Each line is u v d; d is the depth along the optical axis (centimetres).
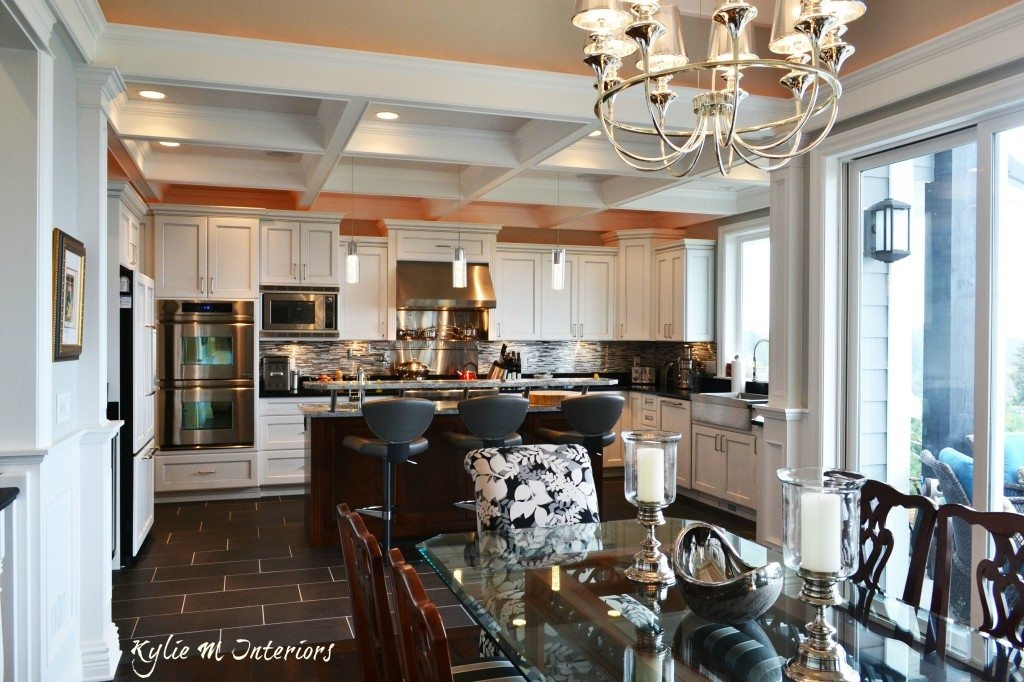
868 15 367
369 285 736
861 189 393
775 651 178
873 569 244
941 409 345
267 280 685
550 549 266
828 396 398
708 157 504
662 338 784
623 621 198
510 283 791
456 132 500
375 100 367
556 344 845
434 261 754
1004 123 307
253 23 341
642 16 195
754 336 715
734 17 184
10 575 254
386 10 358
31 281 261
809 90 399
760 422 573
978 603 314
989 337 313
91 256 319
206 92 419
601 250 816
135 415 470
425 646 128
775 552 265
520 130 501
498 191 654
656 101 234
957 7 320
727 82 239
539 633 190
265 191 718
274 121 459
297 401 682
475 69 373
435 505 533
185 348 653
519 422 476
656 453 234
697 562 220
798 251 416
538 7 381
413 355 792
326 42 352
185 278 654
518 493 302
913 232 361
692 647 181
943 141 343
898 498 238
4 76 259
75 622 306
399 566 150
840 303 400
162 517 596
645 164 546
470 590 222
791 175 414
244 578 444
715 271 754
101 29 320
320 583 436
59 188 293
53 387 283
